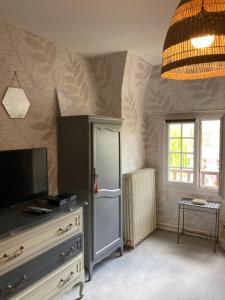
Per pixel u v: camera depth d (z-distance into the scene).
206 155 3.75
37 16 2.26
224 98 3.47
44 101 2.75
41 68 2.71
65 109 2.97
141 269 2.89
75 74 3.18
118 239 3.16
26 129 2.55
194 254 3.24
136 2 2.04
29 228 1.85
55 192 2.89
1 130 2.32
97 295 2.44
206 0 1.05
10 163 2.12
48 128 2.80
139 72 3.66
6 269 1.69
